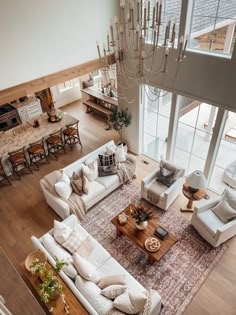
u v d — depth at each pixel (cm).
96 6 511
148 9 360
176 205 555
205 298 400
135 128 675
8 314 85
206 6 424
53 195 513
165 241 432
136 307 313
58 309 324
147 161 690
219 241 448
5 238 504
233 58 419
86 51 535
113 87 820
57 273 360
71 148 751
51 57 486
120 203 564
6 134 680
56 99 955
